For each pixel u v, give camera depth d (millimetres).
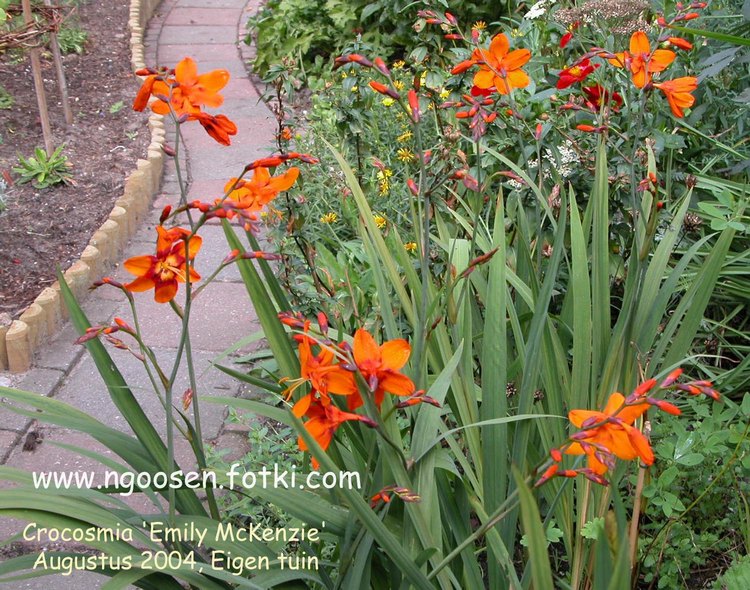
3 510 1393
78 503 1457
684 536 2076
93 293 3561
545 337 1948
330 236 3426
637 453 1229
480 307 2404
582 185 2744
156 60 6230
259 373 3020
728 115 3346
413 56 3893
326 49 6070
